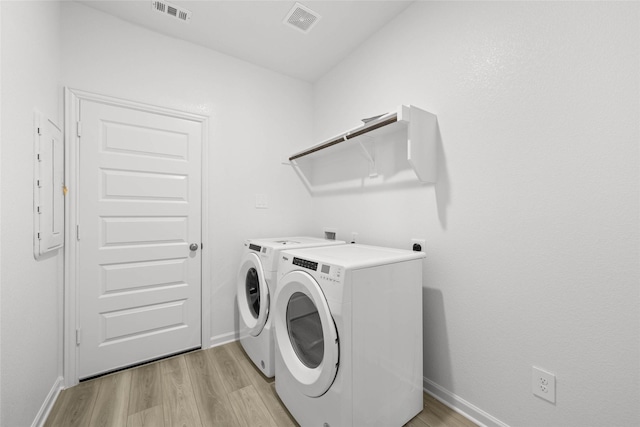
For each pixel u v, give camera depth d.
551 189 1.14
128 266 1.89
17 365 1.13
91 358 1.75
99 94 1.79
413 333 1.40
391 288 1.29
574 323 1.08
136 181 1.92
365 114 2.15
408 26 1.79
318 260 1.25
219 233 2.27
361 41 2.16
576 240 1.07
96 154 1.79
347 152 2.33
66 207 1.67
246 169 2.42
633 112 0.94
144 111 1.96
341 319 1.09
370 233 2.09
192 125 2.15
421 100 1.70
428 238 1.65
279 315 1.48
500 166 1.31
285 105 2.65
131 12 1.83
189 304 2.12
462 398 1.46
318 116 2.74
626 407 0.96
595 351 1.03
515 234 1.25
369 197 2.10
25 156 1.20
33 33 1.30
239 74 2.39
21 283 1.16
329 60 2.42
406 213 1.80
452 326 1.51
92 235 1.77
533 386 1.19
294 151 2.70
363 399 1.17
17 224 1.13
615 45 0.98
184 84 2.12
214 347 2.19
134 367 1.88
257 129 2.48
